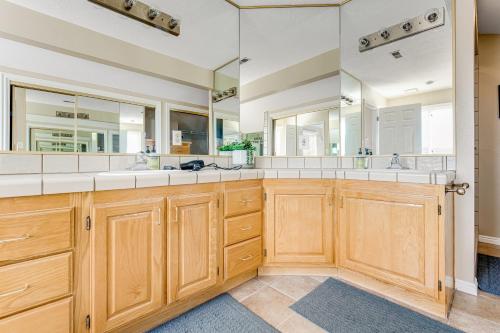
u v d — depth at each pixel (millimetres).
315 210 1803
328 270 1868
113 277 1080
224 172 1536
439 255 1338
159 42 1855
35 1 1359
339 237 1791
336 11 2344
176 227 1294
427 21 1945
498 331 1250
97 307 1029
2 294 826
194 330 1266
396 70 2076
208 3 2123
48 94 1377
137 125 1718
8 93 1266
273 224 1806
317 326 1300
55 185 908
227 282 1668
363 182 1643
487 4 2051
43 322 906
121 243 1103
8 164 1231
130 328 1219
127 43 1697
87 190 986
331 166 2332
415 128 1966
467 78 1707
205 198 1428
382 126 2131
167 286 1268
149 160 1676
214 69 2156
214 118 2152
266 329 1274
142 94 1752
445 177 1312
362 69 2236
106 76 1592
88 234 1009
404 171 1689
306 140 2393
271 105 2381
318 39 2381
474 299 1558
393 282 1505
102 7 1595
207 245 1448
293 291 1649
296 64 2412
